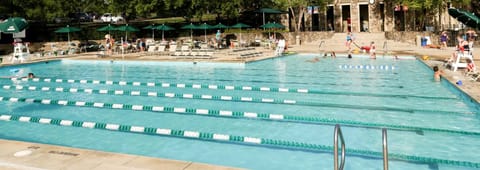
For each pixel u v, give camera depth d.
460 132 7.27
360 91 11.91
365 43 31.70
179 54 23.44
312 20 42.56
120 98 11.82
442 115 8.71
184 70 18.25
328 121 8.46
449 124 7.90
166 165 4.75
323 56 23.58
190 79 15.34
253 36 34.31
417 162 5.91
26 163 4.88
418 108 9.40
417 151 6.35
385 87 12.47
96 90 12.96
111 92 12.70
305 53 24.42
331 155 6.35
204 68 18.83
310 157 6.29
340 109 9.59
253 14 40.09
